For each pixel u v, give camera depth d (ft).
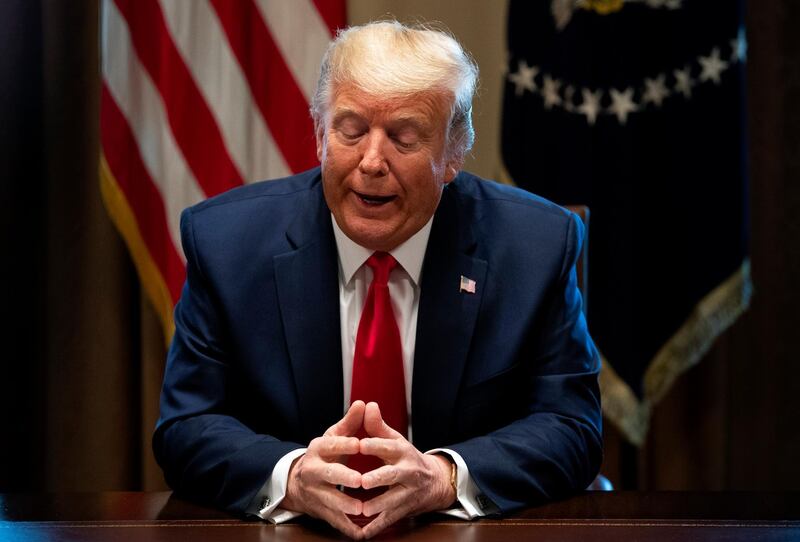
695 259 10.26
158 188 10.23
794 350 11.23
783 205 11.14
